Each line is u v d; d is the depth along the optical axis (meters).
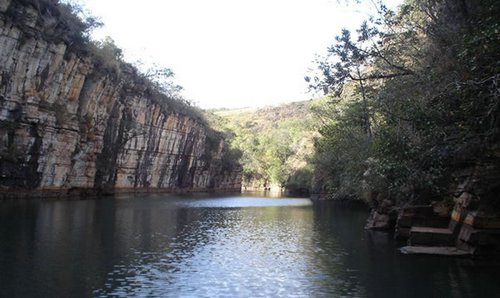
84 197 61.34
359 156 34.44
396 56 23.50
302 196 95.81
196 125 107.19
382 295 14.31
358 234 28.69
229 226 33.16
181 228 30.94
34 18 45.78
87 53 57.00
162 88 94.31
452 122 17.06
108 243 22.95
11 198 47.16
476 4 16.36
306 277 16.75
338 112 47.31
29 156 48.69
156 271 17.36
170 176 98.38
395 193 25.22
